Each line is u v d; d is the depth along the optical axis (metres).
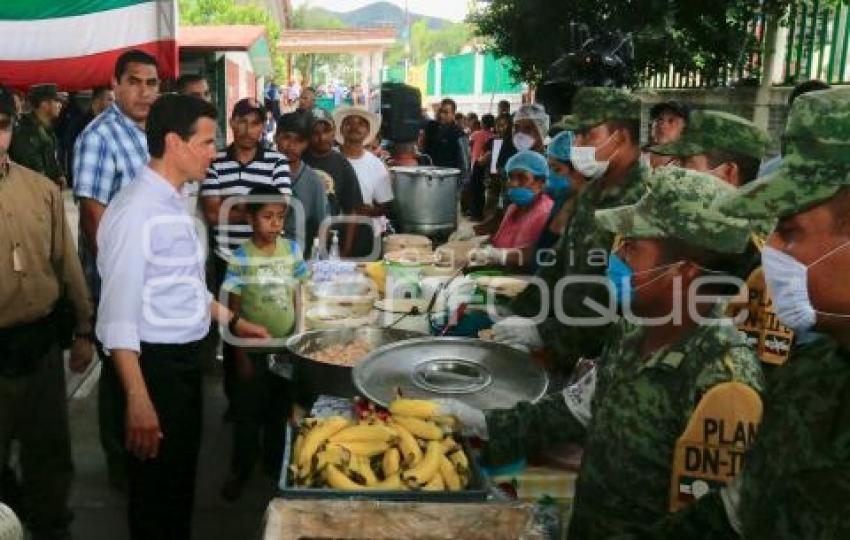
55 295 2.74
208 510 3.45
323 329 2.65
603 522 1.50
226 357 3.88
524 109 4.56
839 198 0.95
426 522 1.60
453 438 1.86
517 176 3.66
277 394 3.49
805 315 0.99
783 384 1.08
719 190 1.38
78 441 3.96
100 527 3.22
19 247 2.59
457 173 5.66
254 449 3.52
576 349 2.37
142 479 2.49
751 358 1.36
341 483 1.71
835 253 0.96
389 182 5.30
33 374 2.76
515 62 9.02
